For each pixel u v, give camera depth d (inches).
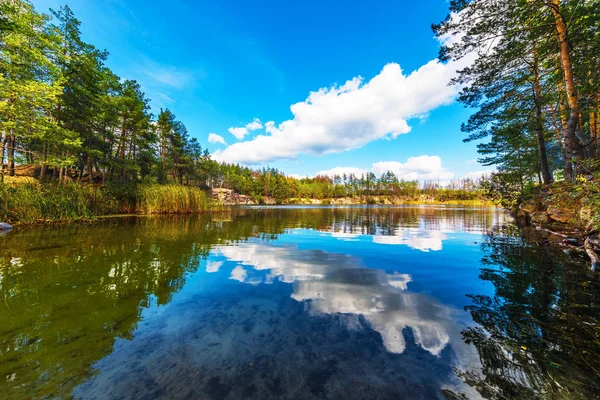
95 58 618.2
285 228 389.4
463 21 301.1
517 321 89.3
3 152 467.8
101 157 649.0
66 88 551.2
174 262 173.5
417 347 73.7
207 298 111.8
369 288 125.0
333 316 94.3
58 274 143.2
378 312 97.5
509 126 447.5
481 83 374.3
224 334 81.0
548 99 406.3
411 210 986.7
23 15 417.7
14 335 79.2
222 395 55.1
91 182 662.5
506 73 366.9
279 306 103.6
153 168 982.4
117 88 735.1
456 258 188.5
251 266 167.3
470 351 71.4
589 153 410.6
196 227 381.4
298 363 66.4
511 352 70.7
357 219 558.6
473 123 447.2
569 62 296.7
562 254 189.5
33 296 111.7
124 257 184.4
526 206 415.2
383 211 920.9
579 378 60.1
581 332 80.8
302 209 1090.7
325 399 54.2
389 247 235.6
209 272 152.3
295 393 56.0
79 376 61.4
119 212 573.6
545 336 78.9
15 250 202.5
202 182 1553.9
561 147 568.7
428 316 94.1
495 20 287.0
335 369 64.1
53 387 57.6
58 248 211.2
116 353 70.7
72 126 585.3
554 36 310.5
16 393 55.7
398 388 57.6
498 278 138.8
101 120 660.7
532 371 63.0
